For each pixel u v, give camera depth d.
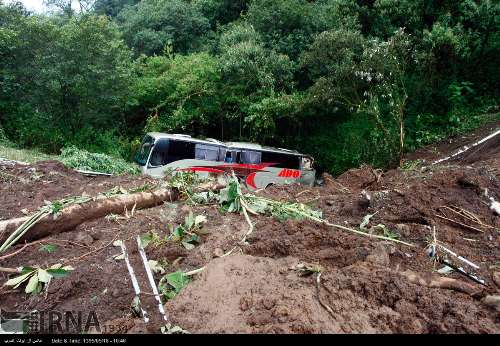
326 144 18.31
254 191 7.25
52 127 15.94
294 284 3.48
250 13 20.91
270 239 4.45
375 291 3.31
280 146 19.28
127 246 4.62
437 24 13.00
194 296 3.44
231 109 18.58
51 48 14.81
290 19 19.09
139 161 12.73
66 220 5.19
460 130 14.43
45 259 4.43
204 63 18.27
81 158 10.55
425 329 3.00
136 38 23.45
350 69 13.07
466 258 4.30
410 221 5.30
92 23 15.22
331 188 7.94
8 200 6.24
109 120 18.02
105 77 15.33
